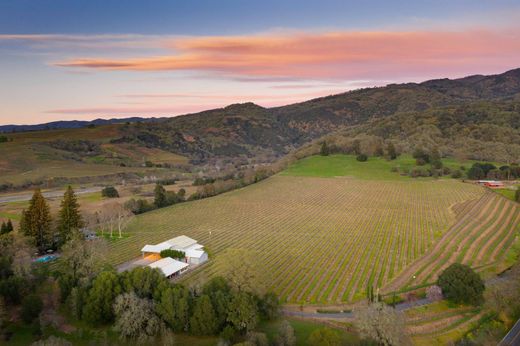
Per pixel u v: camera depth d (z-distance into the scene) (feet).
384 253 397.60
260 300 262.26
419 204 592.60
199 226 519.60
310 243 436.35
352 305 285.84
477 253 394.32
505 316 265.95
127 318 232.73
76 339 236.63
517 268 314.35
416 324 257.34
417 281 327.47
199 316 236.63
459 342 240.94
